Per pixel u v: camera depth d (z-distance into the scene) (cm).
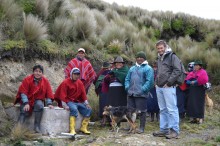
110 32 1396
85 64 890
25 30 980
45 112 730
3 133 688
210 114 1160
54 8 1234
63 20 1180
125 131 798
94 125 871
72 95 778
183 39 1831
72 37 1189
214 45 1800
